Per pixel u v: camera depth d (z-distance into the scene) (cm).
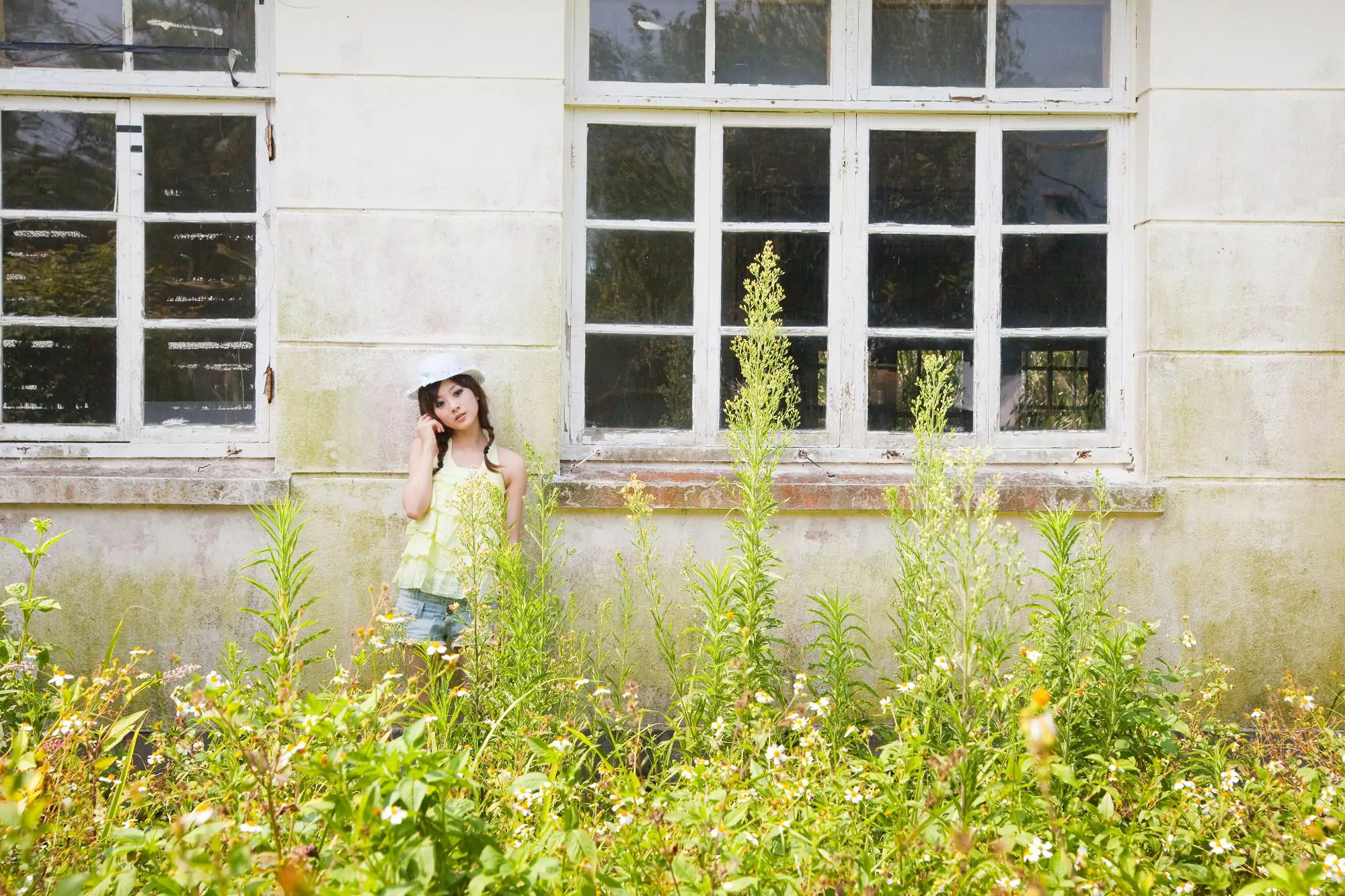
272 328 413
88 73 407
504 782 246
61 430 410
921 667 299
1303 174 405
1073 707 292
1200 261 406
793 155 424
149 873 220
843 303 423
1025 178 420
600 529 400
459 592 356
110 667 299
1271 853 253
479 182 399
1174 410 406
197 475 402
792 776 255
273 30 405
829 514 404
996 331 423
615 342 422
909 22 423
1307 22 404
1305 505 408
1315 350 407
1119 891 225
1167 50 404
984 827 235
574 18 416
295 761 203
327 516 397
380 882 183
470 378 373
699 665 368
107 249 411
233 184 412
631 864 223
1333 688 405
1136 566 405
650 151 421
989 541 261
